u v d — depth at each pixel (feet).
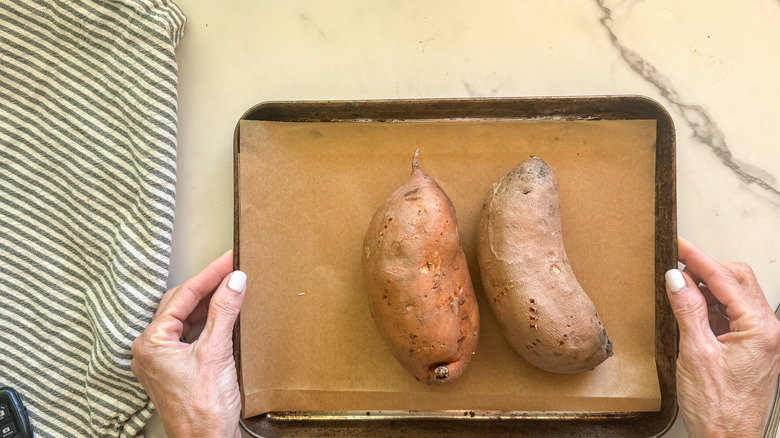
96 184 2.81
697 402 2.50
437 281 2.46
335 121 2.79
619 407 2.67
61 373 2.78
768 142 2.89
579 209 2.76
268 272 2.78
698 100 2.90
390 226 2.49
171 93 2.78
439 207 2.50
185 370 2.51
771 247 2.86
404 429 2.72
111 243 2.79
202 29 2.95
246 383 2.72
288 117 2.79
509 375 2.71
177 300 2.62
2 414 2.70
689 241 2.88
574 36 2.92
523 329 2.48
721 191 2.89
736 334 2.53
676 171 2.81
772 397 2.77
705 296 2.82
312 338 2.77
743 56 2.90
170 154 2.76
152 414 2.82
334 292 2.79
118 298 2.70
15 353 2.78
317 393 2.75
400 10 2.95
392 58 2.93
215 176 2.93
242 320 2.74
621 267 2.73
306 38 2.95
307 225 2.80
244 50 2.95
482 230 2.59
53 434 2.77
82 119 2.81
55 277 2.81
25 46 2.82
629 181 2.74
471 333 2.55
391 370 2.74
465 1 2.94
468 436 2.69
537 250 2.48
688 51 2.91
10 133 2.83
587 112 2.74
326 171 2.80
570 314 2.46
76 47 2.82
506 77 2.92
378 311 2.53
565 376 2.69
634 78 2.91
